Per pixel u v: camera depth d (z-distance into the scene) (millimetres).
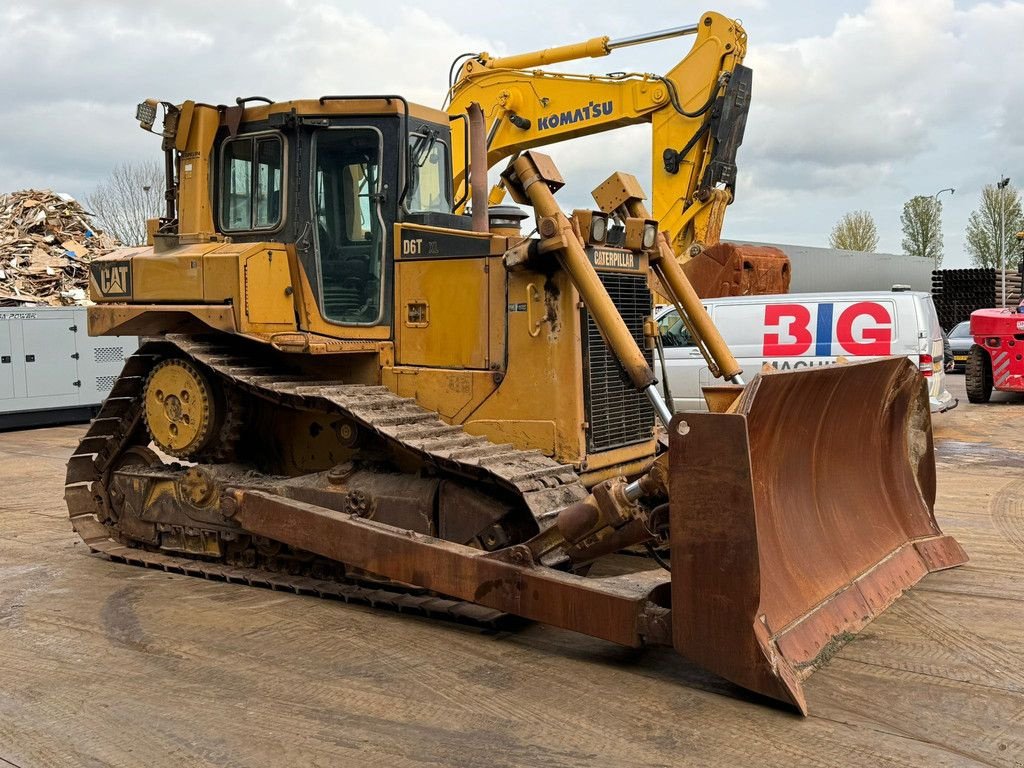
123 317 6262
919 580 5637
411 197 5922
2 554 6797
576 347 5211
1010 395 17578
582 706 3986
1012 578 5824
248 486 5883
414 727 3799
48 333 15102
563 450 5219
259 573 6008
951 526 7320
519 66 14227
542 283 5254
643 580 5215
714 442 3850
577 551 4508
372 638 4875
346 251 5934
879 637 4773
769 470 4629
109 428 6793
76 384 15453
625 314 5625
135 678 4352
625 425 5621
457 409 5578
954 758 3500
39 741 3715
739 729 3748
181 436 6152
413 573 4941
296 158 5914
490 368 5469
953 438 12188
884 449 5957
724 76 12750
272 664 4508
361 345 5715
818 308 11266
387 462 5750
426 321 5711
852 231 57781
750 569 3814
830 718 3842
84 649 4746
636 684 4227
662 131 13227
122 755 3588
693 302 5859
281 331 5895
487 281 5461
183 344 6082
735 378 5750
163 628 5055
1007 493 8617
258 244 5844
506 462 4973
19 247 19594
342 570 5730
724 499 3850
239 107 6082
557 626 4438
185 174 6281
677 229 13312
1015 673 4316
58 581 6043
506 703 4027
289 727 3811
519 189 5203
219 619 5207
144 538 6559
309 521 5363
